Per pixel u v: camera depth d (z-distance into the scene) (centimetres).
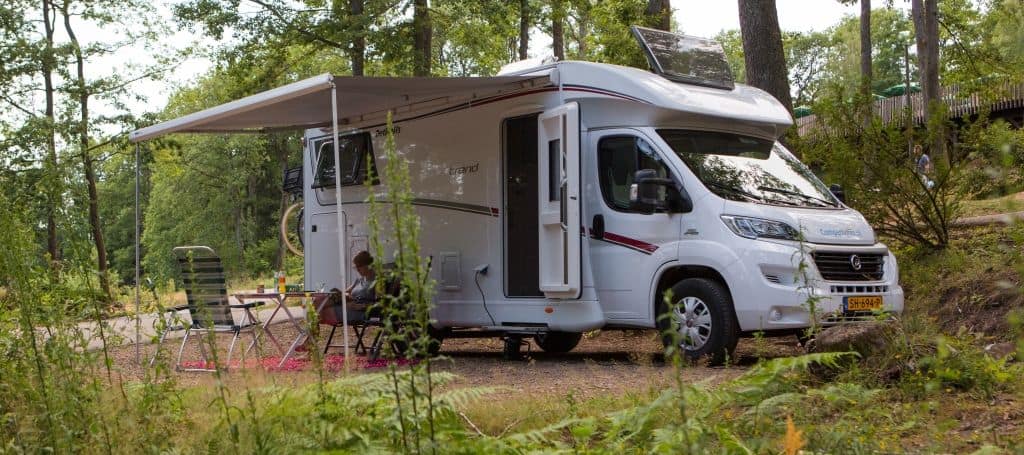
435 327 1109
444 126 1127
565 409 585
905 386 590
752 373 512
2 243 500
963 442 493
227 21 1975
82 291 529
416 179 1152
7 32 2209
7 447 457
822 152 1251
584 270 984
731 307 895
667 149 948
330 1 2145
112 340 549
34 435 466
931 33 2384
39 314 499
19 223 523
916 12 2464
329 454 421
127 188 6912
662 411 498
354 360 870
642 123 970
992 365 616
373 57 2053
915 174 1203
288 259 4106
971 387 602
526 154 1051
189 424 523
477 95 1082
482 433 531
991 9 2159
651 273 945
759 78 1349
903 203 1220
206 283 920
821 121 1265
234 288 3109
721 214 905
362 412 470
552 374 855
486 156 1084
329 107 1068
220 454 454
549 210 989
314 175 1298
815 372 654
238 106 921
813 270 873
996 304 998
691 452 336
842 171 1223
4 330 540
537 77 1007
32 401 485
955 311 1033
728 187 934
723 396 494
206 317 440
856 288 902
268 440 438
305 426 443
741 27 1372
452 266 1112
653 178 927
